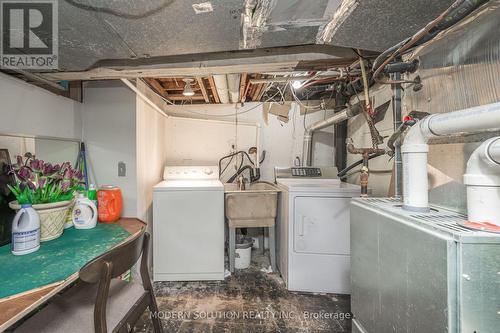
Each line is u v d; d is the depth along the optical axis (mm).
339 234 2137
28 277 1004
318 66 1741
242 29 1123
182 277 2324
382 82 1310
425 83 1194
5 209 1382
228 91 2541
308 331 1688
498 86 827
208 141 3205
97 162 2102
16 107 1474
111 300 1229
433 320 708
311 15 1013
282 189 2428
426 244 738
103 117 2098
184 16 1013
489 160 707
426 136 946
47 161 1744
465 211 930
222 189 2355
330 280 2137
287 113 3188
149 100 2365
